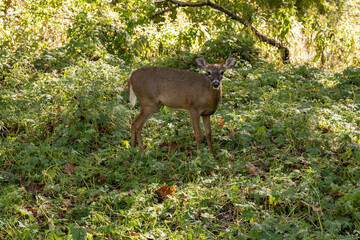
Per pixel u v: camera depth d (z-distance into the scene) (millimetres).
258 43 16547
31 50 12867
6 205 6344
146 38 15211
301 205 6629
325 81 12742
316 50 17484
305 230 5758
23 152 8125
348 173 7387
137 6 15516
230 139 8727
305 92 11562
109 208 6520
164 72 8836
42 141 8766
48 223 6230
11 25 14852
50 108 9531
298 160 7789
